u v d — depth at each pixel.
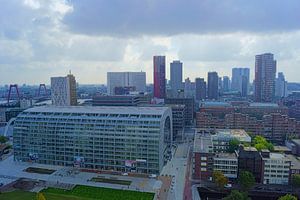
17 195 199.62
